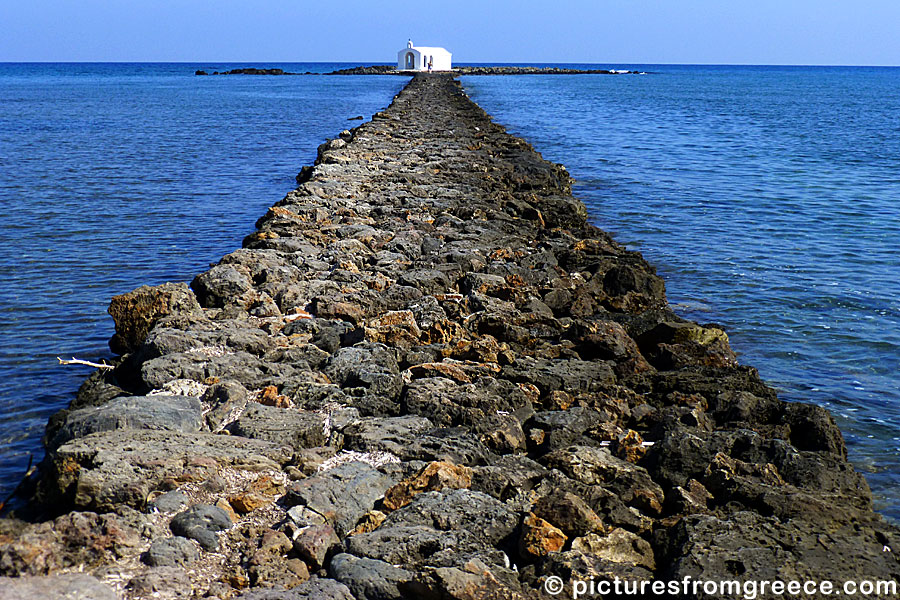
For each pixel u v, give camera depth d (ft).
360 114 180.65
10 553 17.17
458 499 20.71
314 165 85.15
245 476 21.84
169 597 16.85
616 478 23.03
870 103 261.24
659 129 151.64
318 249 47.67
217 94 265.54
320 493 20.77
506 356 32.14
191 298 35.22
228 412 25.70
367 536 19.15
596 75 563.07
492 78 422.00
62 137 125.18
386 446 23.94
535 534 19.17
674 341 35.42
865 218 71.87
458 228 53.72
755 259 57.06
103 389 29.37
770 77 605.31
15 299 44.98
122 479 20.18
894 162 109.91
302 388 27.30
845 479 23.25
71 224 63.82
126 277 50.21
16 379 34.09
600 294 43.39
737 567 17.89
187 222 65.98
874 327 43.78
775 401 28.81
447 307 37.52
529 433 26.27
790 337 42.24
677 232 65.05
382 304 37.86
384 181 69.46
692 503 21.61
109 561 18.01
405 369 31.32
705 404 29.30
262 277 40.75
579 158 107.34
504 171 77.15
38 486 21.01
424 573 17.43
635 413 27.94
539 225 60.85
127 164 96.43
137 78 446.60
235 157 105.50
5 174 86.69
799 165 105.29
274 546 18.80
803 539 18.94
